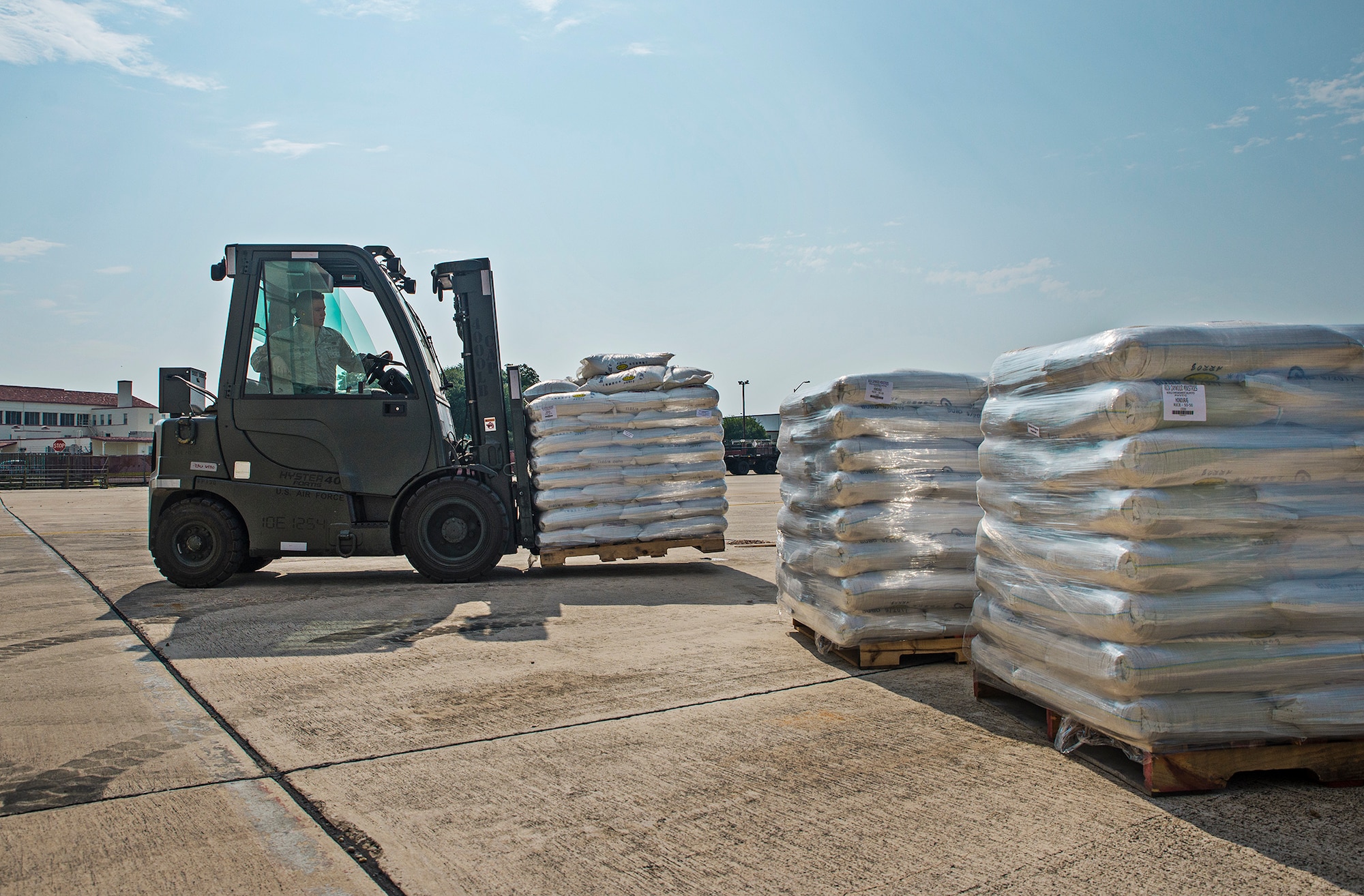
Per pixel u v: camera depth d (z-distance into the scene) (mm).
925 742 3191
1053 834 2439
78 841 2441
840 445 4051
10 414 74438
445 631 5129
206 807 2670
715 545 7332
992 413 3377
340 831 2514
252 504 6762
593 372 7367
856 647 4211
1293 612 2641
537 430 7066
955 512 4113
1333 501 2711
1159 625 2607
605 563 8328
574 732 3346
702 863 2307
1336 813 2557
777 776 2889
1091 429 2771
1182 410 2658
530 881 2225
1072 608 2822
